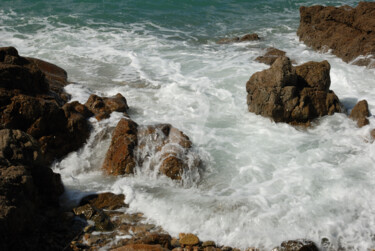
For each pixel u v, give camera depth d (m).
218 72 12.72
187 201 6.78
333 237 6.02
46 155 7.81
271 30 18.73
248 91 10.06
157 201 6.83
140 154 7.76
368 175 7.38
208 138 8.81
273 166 7.82
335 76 12.19
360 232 6.12
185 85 11.66
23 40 15.82
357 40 13.73
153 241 5.94
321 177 7.33
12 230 5.39
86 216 6.48
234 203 6.64
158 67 13.27
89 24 18.59
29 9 20.48
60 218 6.36
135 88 11.41
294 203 6.67
